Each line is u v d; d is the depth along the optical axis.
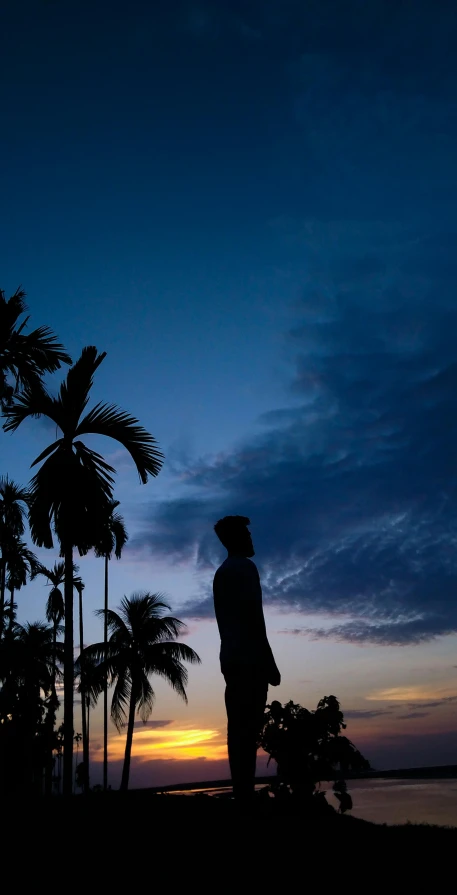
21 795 7.41
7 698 36.50
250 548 5.21
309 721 8.91
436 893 3.11
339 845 3.96
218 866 3.55
